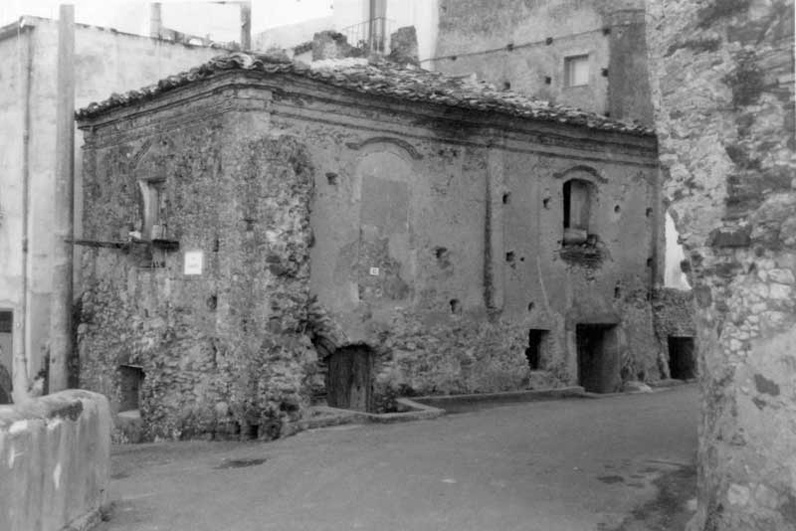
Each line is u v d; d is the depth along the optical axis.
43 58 21.97
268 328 16.00
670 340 23.89
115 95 19.02
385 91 17.64
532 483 11.62
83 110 20.02
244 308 16.20
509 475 12.02
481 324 19.55
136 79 23.28
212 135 16.97
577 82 26.20
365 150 17.88
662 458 13.03
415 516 10.20
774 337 8.31
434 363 18.77
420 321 18.64
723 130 8.97
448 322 19.05
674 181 9.48
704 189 9.14
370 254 17.92
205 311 17.00
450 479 11.84
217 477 12.51
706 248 9.09
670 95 9.53
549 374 20.59
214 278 16.81
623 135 21.80
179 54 24.05
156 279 18.27
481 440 14.45
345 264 17.55
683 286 27.59
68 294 18.73
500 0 27.72
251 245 16.19
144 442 17.77
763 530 8.30
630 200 22.31
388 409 18.03
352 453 13.63
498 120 19.62
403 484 11.61
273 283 16.06
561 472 12.19
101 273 19.94
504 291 19.88
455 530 9.69
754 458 8.45
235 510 10.58
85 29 22.50
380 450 13.78
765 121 8.56
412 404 17.67
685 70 9.36
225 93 16.56
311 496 11.19
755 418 8.46
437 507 10.55
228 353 16.42
